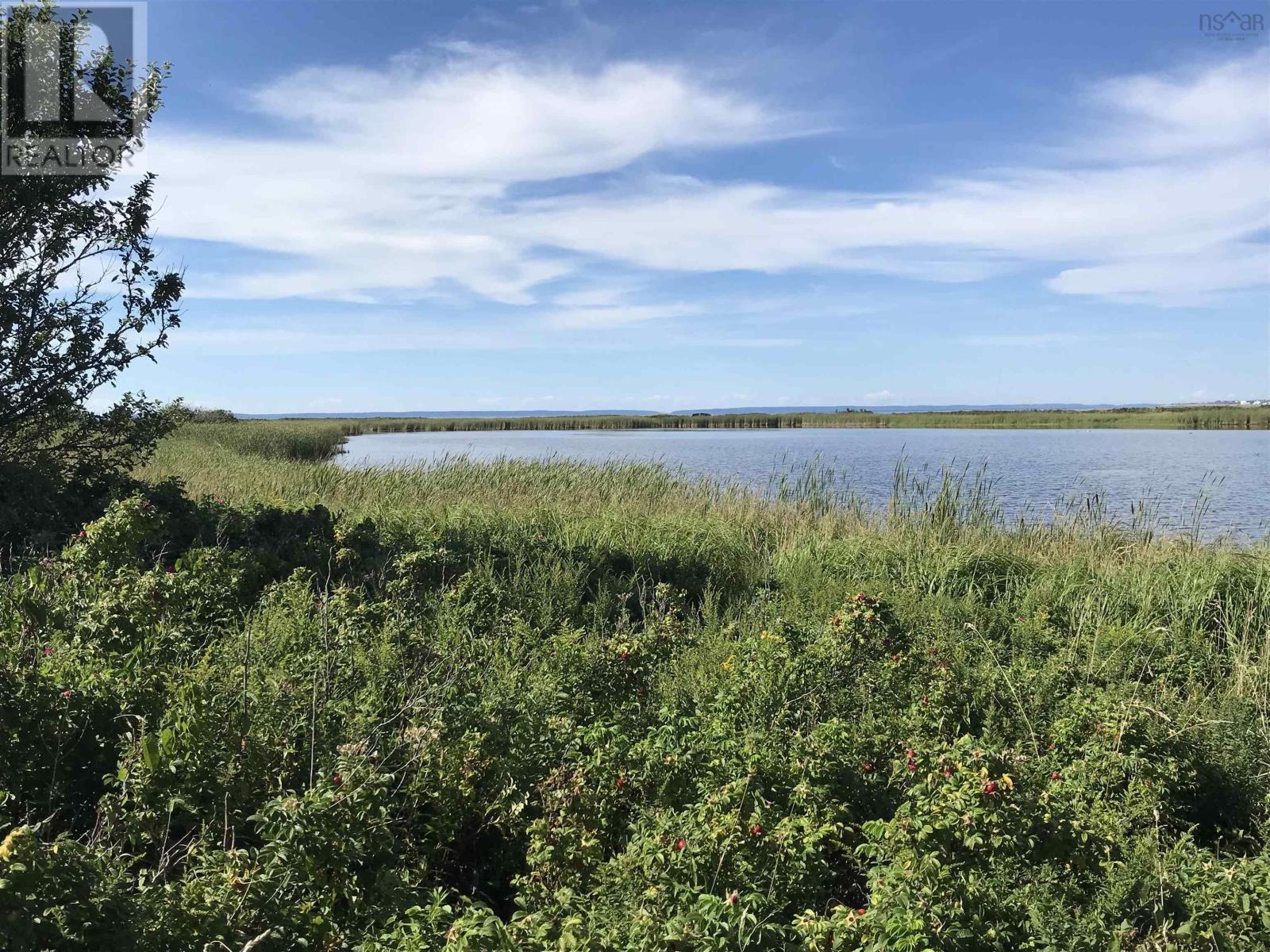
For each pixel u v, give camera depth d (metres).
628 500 14.81
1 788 3.51
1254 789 4.68
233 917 2.80
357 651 5.36
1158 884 3.48
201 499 9.76
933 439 58.38
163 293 9.92
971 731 5.34
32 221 9.31
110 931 2.44
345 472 16.55
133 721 3.90
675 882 3.05
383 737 4.17
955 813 3.30
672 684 5.71
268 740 3.96
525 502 13.97
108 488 9.44
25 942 2.21
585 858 3.50
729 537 11.04
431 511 11.72
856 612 6.04
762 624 7.53
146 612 4.88
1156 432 62.66
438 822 3.85
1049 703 5.62
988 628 7.72
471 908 2.73
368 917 3.07
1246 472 27.09
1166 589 8.45
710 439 63.84
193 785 3.52
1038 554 10.94
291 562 8.29
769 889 3.19
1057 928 3.16
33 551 7.20
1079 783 4.39
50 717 3.76
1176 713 5.28
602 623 7.91
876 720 5.06
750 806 3.50
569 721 4.45
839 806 3.78
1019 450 41.72
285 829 2.98
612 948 2.65
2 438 9.30
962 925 2.93
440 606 7.06
